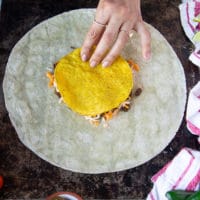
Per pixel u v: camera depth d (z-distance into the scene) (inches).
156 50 23.0
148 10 23.9
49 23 22.8
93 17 23.5
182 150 20.1
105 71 21.2
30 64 21.8
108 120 21.2
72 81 20.8
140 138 21.0
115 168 20.0
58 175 19.6
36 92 21.2
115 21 20.3
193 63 22.9
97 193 19.5
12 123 20.2
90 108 20.4
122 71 21.3
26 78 21.4
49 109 21.0
